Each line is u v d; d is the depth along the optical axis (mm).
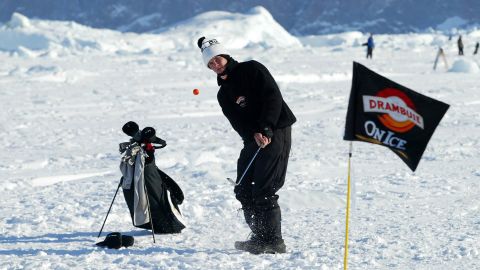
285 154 22562
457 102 79500
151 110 74562
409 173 39125
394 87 18266
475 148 48406
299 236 25297
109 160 45969
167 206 26250
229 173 39844
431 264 21016
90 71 126500
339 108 75438
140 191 25703
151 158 26125
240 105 22516
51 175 40156
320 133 57250
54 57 181750
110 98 86062
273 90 21969
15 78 113812
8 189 36812
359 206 30828
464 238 24312
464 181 36688
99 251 23328
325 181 36969
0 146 53031
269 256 22156
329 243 24016
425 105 18094
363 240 24266
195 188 35375
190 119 68062
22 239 25531
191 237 25641
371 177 38094
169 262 21422
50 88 99375
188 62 153125
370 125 18500
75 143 54031
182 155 45031
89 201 32594
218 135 56719
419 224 26875
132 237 24422
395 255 22188
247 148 22766
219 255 22234
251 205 22844
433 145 49719
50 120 67938
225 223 27984
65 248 24016
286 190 33750
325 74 116625
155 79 111312
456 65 129625
